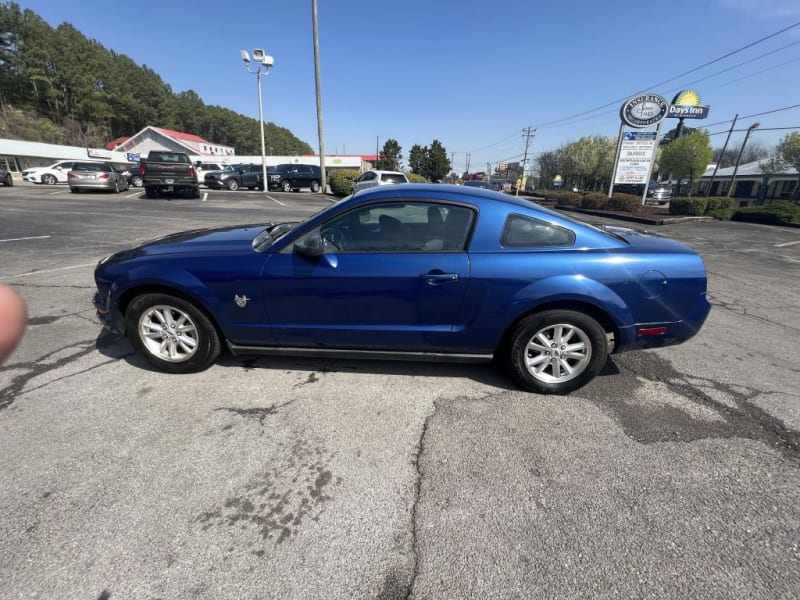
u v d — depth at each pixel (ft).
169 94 340.59
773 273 23.82
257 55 75.00
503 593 5.16
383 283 9.08
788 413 9.17
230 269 9.42
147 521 6.08
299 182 84.74
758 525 6.24
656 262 9.12
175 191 57.21
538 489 6.88
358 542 5.85
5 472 6.95
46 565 5.38
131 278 9.70
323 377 10.42
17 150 131.54
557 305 9.29
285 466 7.31
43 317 13.67
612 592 5.19
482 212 9.27
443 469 7.32
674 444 8.07
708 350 12.46
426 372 10.77
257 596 5.07
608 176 161.48
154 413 8.75
